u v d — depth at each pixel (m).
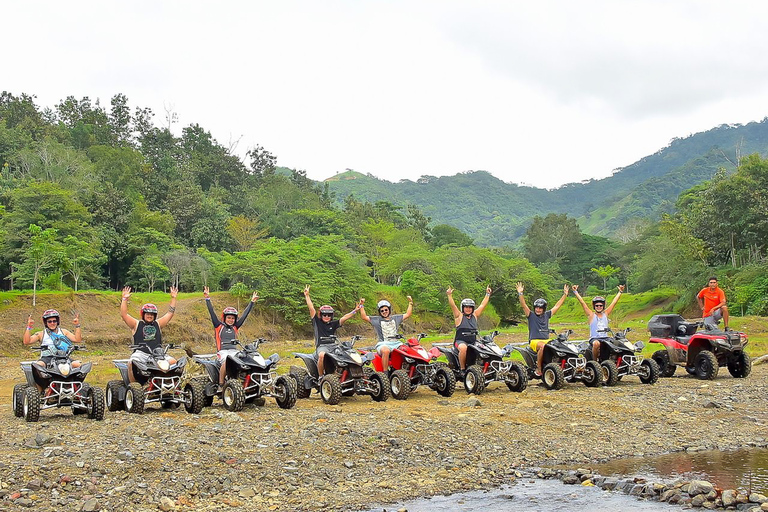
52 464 8.16
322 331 13.73
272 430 10.30
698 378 16.89
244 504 7.48
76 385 11.34
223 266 48.97
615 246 114.31
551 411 12.28
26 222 51.16
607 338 15.89
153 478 7.99
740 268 56.31
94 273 54.78
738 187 58.00
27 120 83.88
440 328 55.47
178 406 12.47
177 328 38.91
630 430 11.02
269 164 114.19
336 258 52.12
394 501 7.73
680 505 7.61
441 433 10.45
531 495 7.98
